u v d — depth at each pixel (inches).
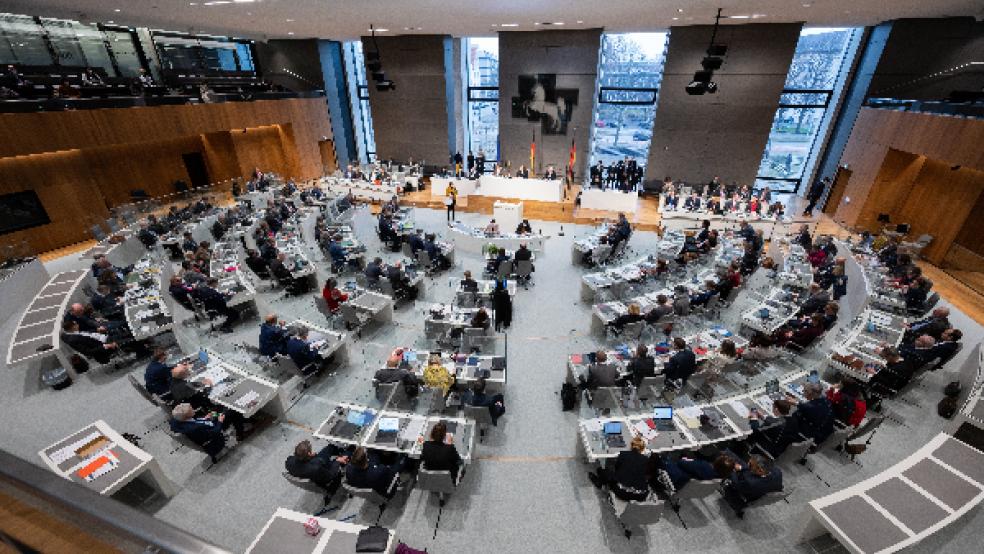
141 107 599.8
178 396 261.1
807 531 205.5
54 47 620.4
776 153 778.8
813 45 688.4
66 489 39.5
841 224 644.1
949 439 222.4
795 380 280.1
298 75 916.0
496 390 285.0
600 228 570.3
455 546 212.5
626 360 302.0
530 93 793.6
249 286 399.5
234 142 786.8
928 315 382.9
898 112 560.7
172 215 580.7
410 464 240.1
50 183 552.1
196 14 562.6
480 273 502.3
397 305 429.4
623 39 762.8
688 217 624.7
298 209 645.3
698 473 211.6
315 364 302.7
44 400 301.6
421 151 927.0
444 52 827.4
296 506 230.7
